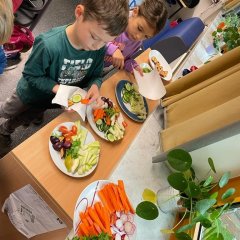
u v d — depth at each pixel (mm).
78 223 842
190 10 2637
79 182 1028
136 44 1621
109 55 1388
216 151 999
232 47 1596
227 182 921
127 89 1362
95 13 964
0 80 1832
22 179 992
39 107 1457
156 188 1117
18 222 1180
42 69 1147
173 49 1893
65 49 1127
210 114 1071
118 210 905
